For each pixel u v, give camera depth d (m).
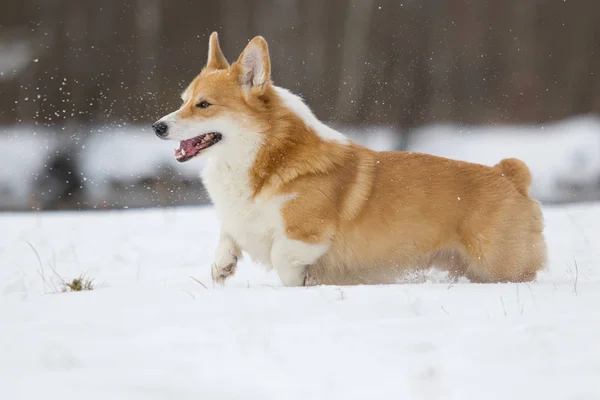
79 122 39.41
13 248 16.12
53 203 29.22
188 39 45.81
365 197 11.12
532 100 44.56
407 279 11.75
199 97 10.91
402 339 6.73
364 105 42.75
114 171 33.53
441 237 11.41
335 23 47.50
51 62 43.78
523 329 6.97
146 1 46.22
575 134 39.31
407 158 11.69
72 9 46.78
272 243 11.14
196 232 18.39
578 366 5.84
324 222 10.86
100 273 13.42
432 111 42.94
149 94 41.97
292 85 43.62
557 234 17.38
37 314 8.30
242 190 10.91
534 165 35.31
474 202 11.46
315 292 8.98
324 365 6.02
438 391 5.42
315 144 11.02
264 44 10.83
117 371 5.96
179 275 12.86
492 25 47.72
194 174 33.22
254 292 9.16
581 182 33.50
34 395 5.38
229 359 6.21
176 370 5.95
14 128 38.38
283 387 5.54
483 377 5.69
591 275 12.55
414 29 46.22
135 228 19.00
